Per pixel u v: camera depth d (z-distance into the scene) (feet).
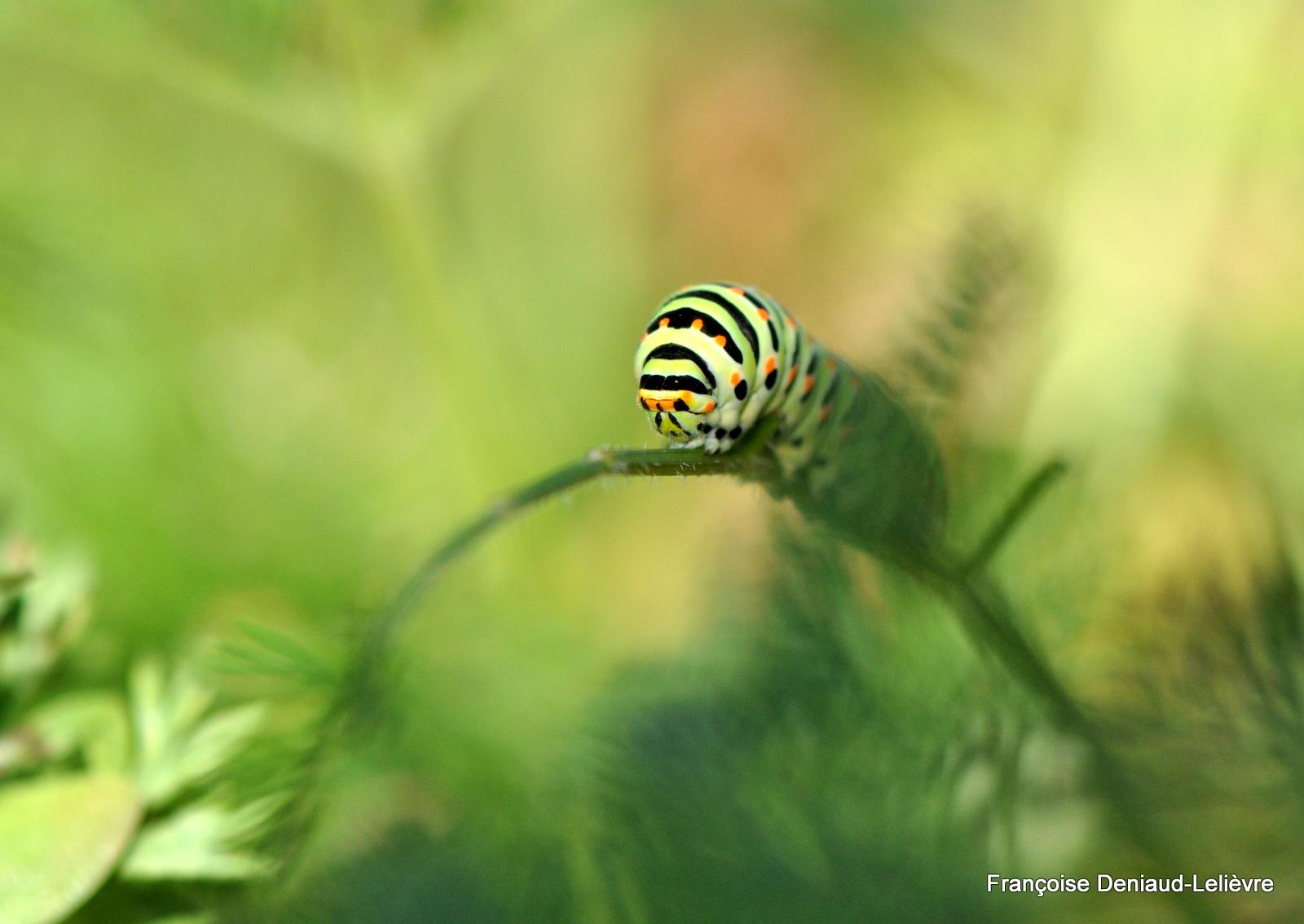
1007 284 1.26
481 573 1.46
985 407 1.30
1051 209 1.81
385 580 1.46
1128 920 1.23
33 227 1.59
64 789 1.24
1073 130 1.94
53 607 1.28
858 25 2.09
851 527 1.22
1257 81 1.85
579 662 1.40
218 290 1.77
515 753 1.33
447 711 1.34
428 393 1.73
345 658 1.23
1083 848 1.24
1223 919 1.22
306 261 1.85
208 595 1.44
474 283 1.83
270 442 1.55
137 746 1.25
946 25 2.04
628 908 1.23
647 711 1.27
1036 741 1.25
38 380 1.54
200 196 1.83
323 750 1.23
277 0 1.47
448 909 1.23
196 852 1.23
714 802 1.24
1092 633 1.27
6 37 1.54
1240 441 1.64
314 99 1.54
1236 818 1.23
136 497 1.46
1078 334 1.72
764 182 2.13
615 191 2.08
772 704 1.26
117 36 1.47
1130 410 1.68
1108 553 1.28
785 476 1.21
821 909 1.22
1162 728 1.23
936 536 1.22
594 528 1.65
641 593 1.60
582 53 2.08
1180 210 1.83
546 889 1.24
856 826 1.23
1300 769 1.22
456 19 1.55
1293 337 1.70
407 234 1.59
